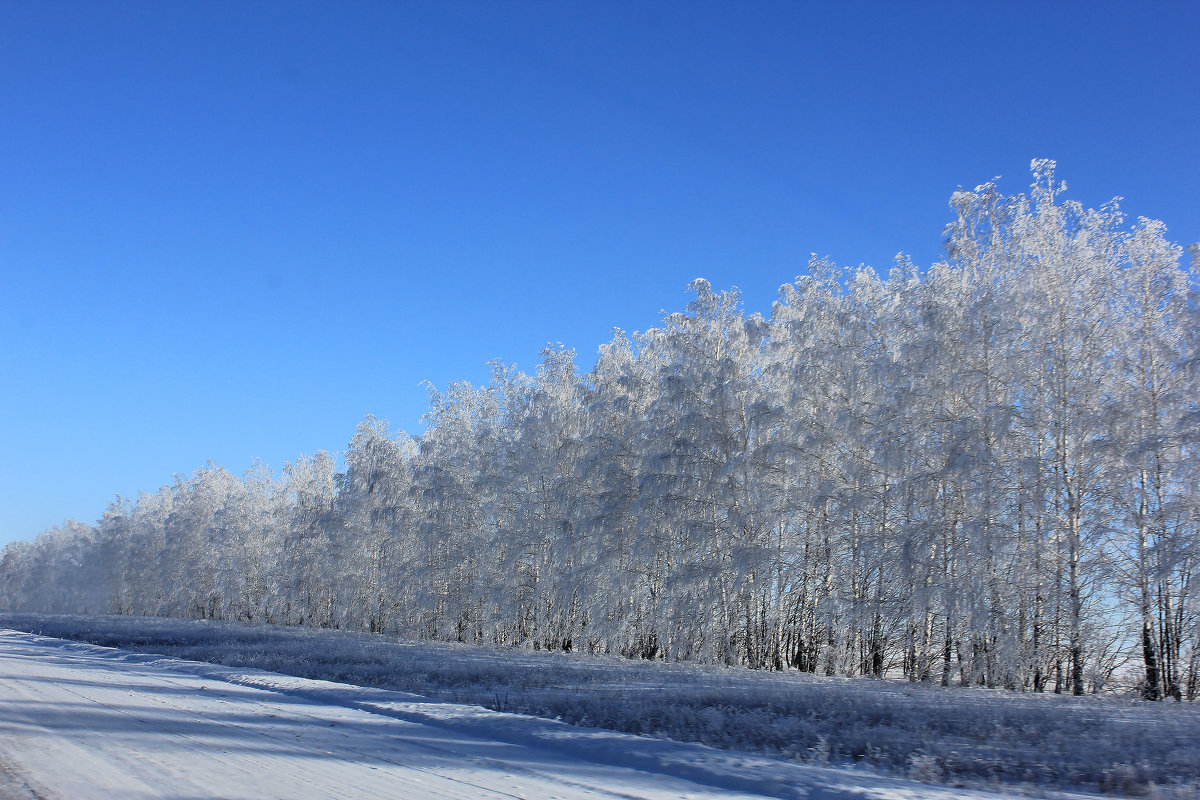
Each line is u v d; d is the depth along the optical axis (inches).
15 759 335.9
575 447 1488.7
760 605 1178.0
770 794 321.4
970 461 916.0
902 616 984.9
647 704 583.8
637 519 1258.0
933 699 694.5
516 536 1529.3
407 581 1809.8
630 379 1374.3
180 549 3009.4
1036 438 971.9
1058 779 364.2
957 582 913.5
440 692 676.1
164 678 762.2
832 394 1135.0
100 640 1531.7
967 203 1075.3
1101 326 945.5
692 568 1149.7
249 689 681.0
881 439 1007.0
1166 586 872.3
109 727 431.5
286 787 295.0
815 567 1140.5
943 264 1070.4
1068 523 926.4
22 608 4744.1
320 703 592.1
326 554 2119.8
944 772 372.2
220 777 309.4
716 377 1231.5
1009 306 985.5
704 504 1202.6
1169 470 887.1
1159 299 938.1
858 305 1154.0
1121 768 364.5
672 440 1240.8
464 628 1739.7
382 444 1993.1
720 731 473.7
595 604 1322.6
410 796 285.9
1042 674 934.4
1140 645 911.0
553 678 833.5
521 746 424.5
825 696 682.2
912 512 1012.5
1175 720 571.8
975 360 1010.1
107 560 3693.4
